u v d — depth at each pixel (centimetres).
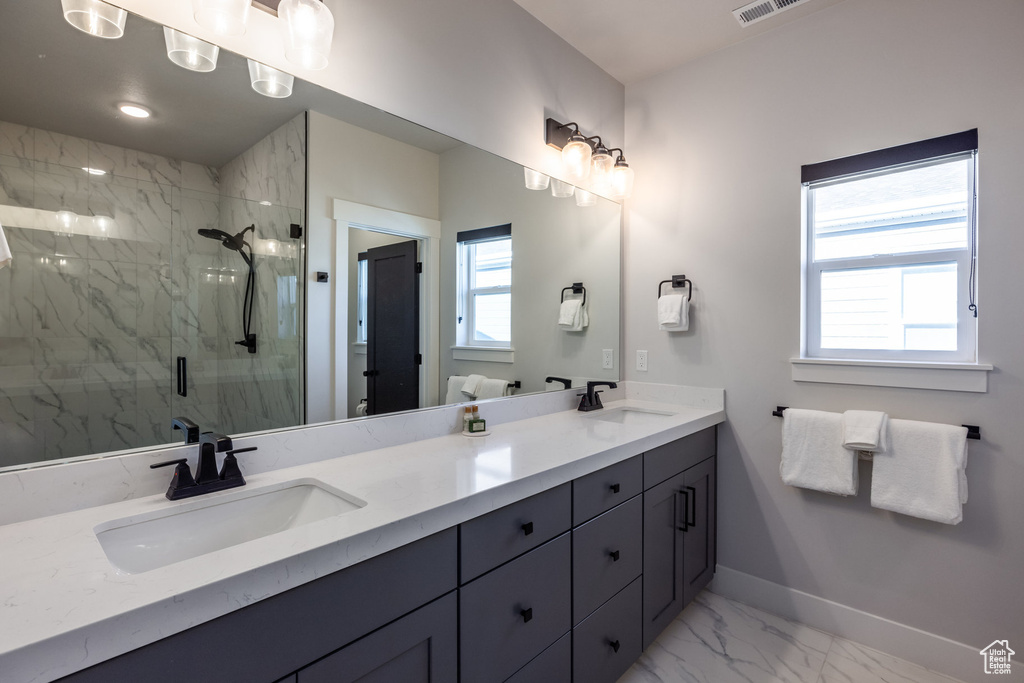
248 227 130
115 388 109
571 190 232
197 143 121
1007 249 167
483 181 192
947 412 178
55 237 101
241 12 115
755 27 217
